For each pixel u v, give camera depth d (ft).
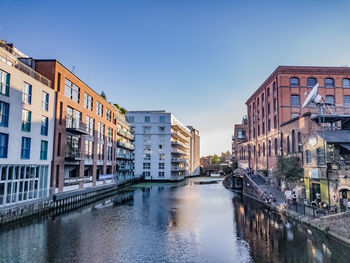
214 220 72.43
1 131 62.85
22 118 71.51
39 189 76.69
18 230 58.29
